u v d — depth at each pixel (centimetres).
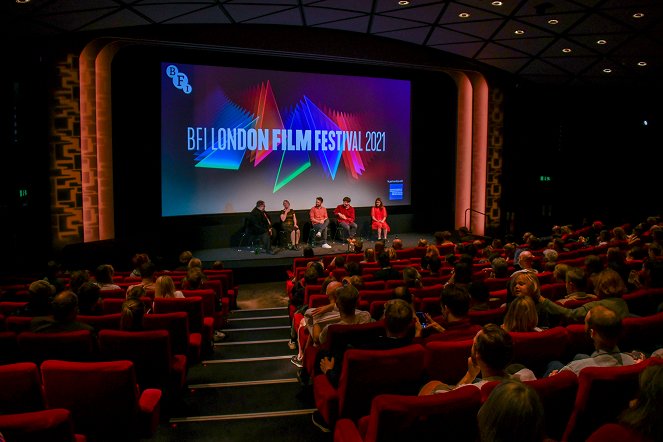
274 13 1052
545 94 1548
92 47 1103
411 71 1499
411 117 1510
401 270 789
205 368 525
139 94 1210
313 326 452
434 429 244
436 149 1559
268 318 777
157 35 1099
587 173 1639
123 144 1201
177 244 1262
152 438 379
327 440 375
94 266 1021
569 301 452
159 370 392
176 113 1244
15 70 1015
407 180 1522
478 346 253
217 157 1292
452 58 1364
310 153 1392
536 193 1570
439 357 340
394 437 243
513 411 154
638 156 1681
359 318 427
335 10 1034
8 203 995
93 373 312
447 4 962
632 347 383
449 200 1563
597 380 255
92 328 402
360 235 1473
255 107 1326
